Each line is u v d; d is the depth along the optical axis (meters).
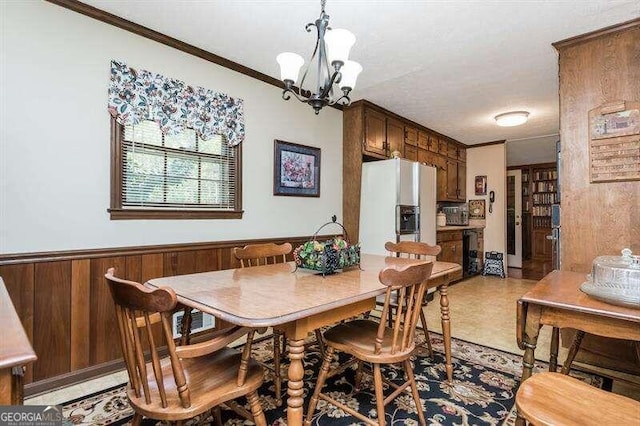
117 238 2.28
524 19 2.21
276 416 1.73
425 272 1.59
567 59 2.50
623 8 2.09
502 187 5.79
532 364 1.49
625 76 2.26
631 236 2.24
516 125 4.51
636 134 2.21
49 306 2.01
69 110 2.08
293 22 2.28
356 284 1.65
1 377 0.76
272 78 3.20
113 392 1.97
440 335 2.90
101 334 2.20
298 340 1.31
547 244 7.49
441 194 5.38
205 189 2.76
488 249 5.94
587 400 1.04
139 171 2.39
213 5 2.10
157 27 2.36
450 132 5.23
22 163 1.93
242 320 1.14
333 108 3.88
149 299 1.07
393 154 3.98
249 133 3.04
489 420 1.69
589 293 1.45
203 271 2.69
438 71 3.02
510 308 3.76
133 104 2.33
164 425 1.64
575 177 2.46
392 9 2.10
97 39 2.19
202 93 2.71
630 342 2.22
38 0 1.97
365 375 2.17
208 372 1.38
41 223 1.99
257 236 3.11
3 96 1.87
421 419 1.63
